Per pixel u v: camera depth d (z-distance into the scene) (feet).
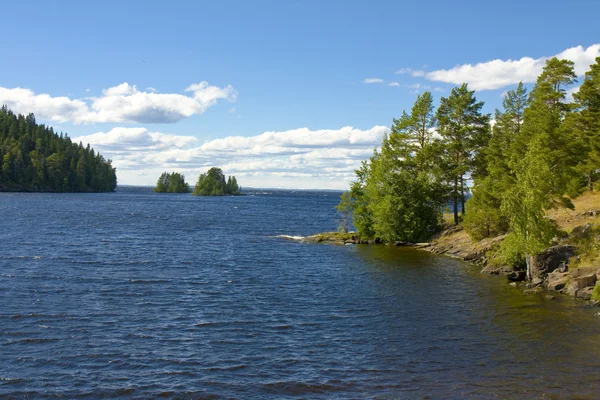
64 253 165.58
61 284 114.01
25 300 97.14
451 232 204.23
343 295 108.58
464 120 212.43
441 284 120.98
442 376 62.49
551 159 133.39
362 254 178.29
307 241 224.12
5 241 191.93
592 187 193.47
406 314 92.43
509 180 162.30
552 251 121.39
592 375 62.44
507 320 87.97
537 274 121.39
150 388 58.44
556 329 82.23
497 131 225.56
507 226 168.76
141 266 144.56
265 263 155.94
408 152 228.43
